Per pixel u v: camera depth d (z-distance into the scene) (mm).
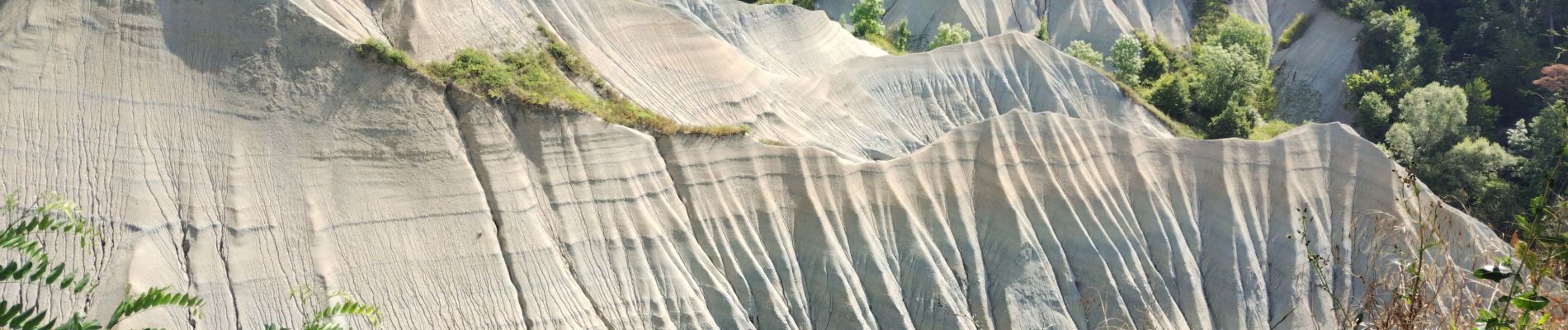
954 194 40969
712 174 38312
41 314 9445
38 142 30781
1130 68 65125
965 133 42156
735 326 35969
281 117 33281
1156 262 41906
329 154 33469
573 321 34156
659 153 38062
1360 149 44656
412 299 32844
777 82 47844
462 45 37562
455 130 35188
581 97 38219
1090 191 42250
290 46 33812
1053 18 76625
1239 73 58219
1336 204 44125
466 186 34562
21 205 29750
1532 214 11789
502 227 34656
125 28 32594
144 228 30719
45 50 31734
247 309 30922
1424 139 59812
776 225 38312
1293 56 73750
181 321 29953
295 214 32531
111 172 31172
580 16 42875
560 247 35188
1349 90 68562
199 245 31188
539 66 38688
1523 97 65188
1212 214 43500
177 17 33188
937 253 39594
